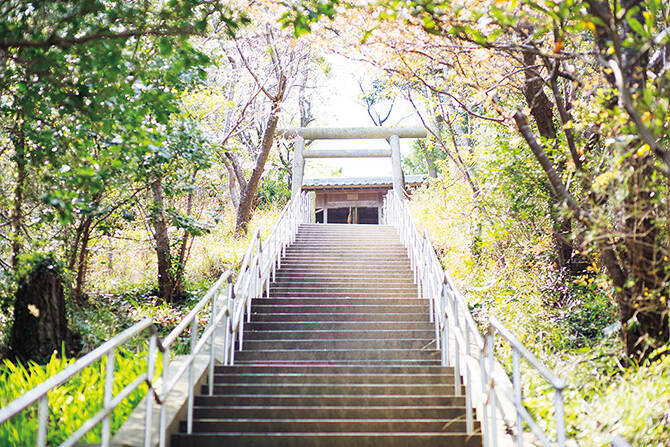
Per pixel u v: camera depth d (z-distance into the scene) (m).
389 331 7.58
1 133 6.35
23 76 4.93
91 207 7.95
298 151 17.45
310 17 4.54
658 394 3.70
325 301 8.91
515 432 4.41
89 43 4.29
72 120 5.36
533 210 7.88
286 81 14.45
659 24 4.06
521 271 8.23
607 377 4.54
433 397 5.30
